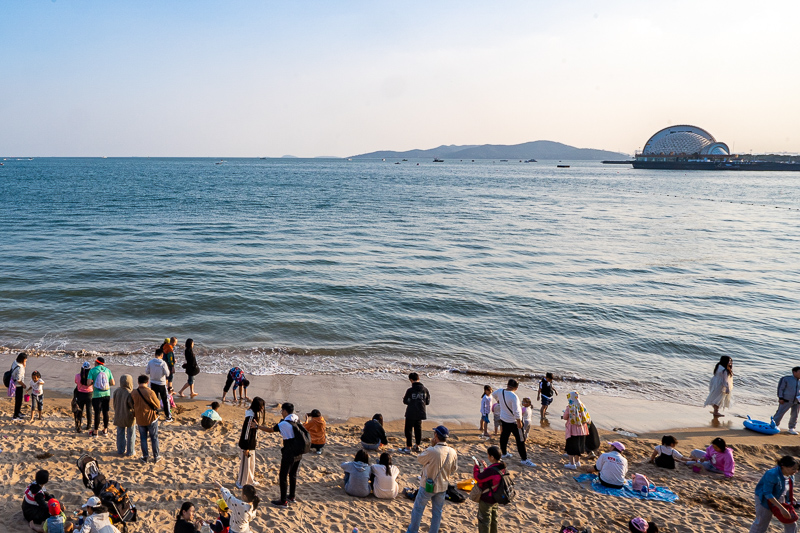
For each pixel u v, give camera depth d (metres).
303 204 71.19
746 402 14.87
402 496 9.10
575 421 10.51
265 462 9.97
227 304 22.17
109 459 9.54
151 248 34.94
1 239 36.72
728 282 29.58
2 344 16.86
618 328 21.02
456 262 33.69
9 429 10.72
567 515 8.63
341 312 21.84
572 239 45.28
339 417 12.88
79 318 19.73
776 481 7.32
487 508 7.25
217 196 80.94
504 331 20.30
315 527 7.78
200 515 7.83
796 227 55.59
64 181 110.56
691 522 8.52
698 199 93.62
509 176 182.00
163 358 12.54
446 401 14.11
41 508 7.22
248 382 13.31
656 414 13.85
